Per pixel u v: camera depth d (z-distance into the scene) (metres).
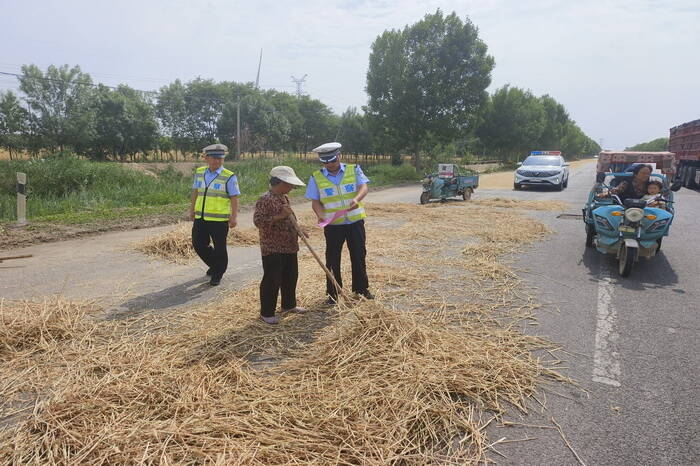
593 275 6.12
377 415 2.81
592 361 3.66
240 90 59.94
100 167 16.41
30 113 41.03
